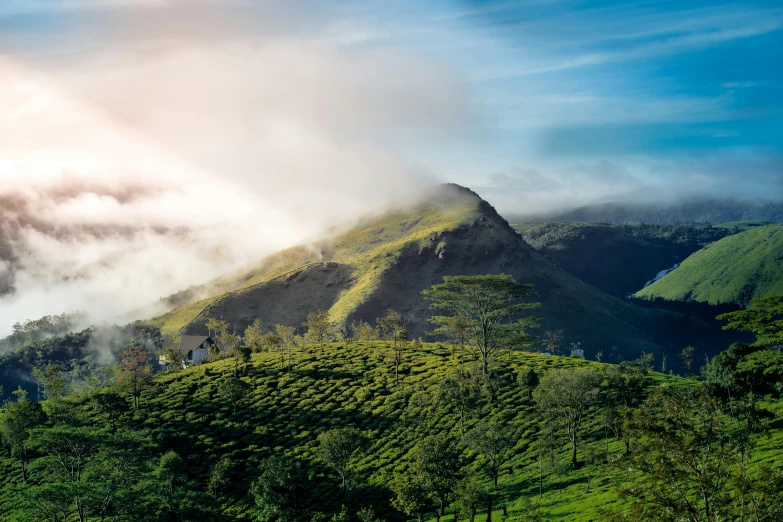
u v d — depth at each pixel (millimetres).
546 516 77438
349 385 139500
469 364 147125
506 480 97938
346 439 99125
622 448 95500
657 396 49625
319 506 94562
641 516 42375
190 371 152875
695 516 41188
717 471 41844
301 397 132875
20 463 108812
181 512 85812
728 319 84000
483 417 119250
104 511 75750
